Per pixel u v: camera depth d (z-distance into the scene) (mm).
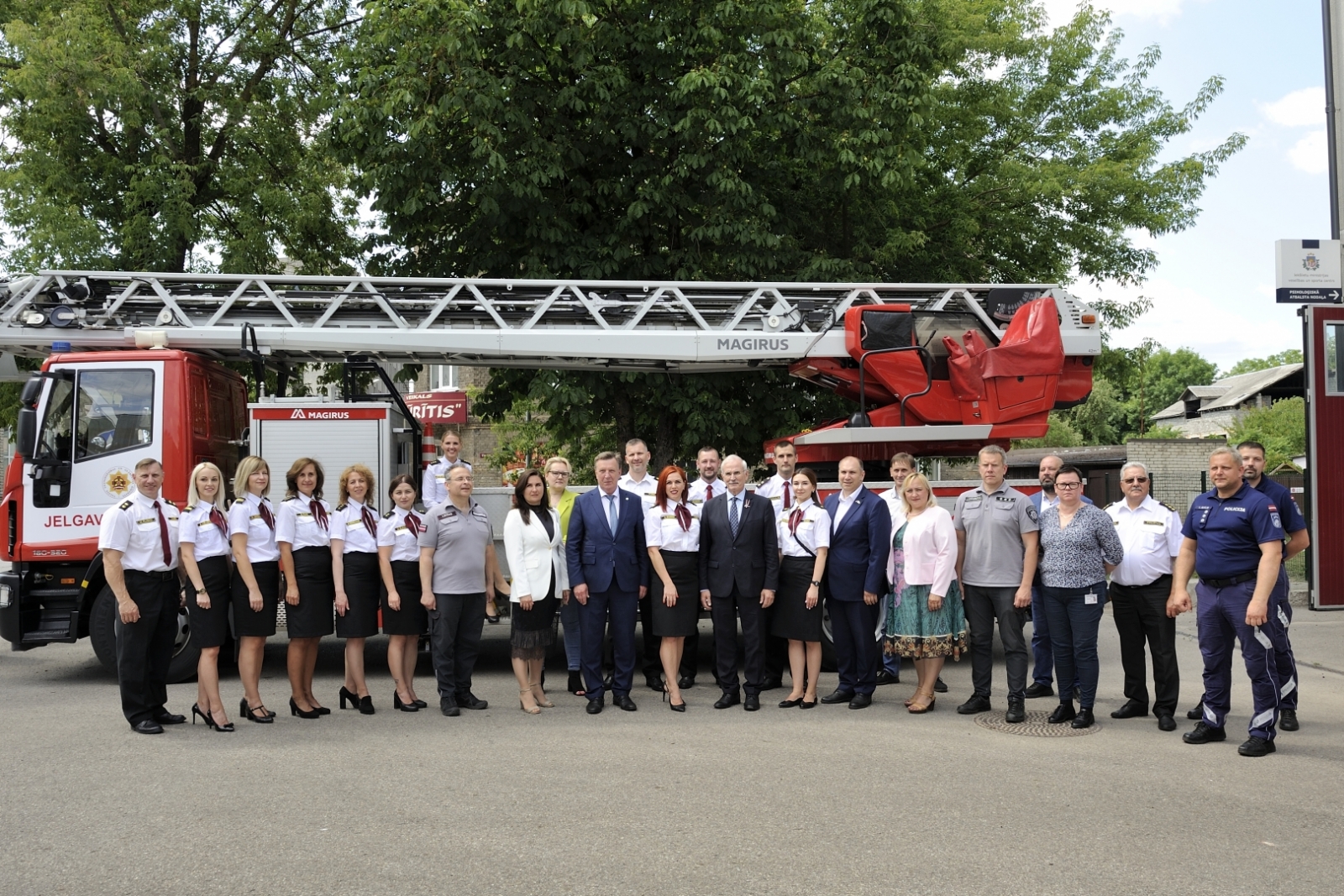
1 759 6430
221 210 18859
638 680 9656
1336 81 12898
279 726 7457
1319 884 4379
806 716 7855
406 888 4309
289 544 7730
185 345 10336
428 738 7047
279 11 19188
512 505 8633
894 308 10875
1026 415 10781
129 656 7184
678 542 8180
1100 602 7461
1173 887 4344
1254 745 6559
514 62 13188
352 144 13797
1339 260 12734
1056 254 17953
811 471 8516
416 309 11125
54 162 17188
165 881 4387
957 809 5391
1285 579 7055
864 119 13914
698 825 5117
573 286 10922
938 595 7789
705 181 13867
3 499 9523
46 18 17188
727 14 13328
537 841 4871
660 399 13750
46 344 10273
